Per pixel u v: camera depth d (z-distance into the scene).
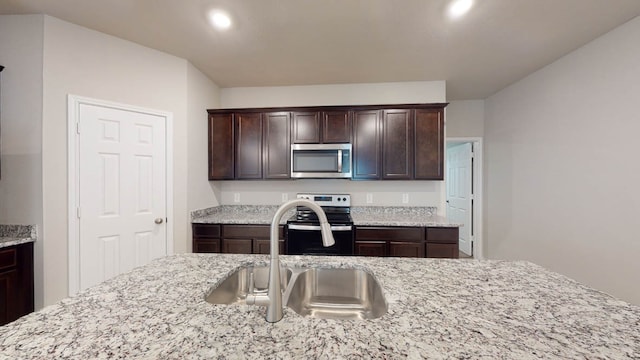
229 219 2.80
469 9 1.86
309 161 3.00
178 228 2.61
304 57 2.58
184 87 2.62
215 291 1.04
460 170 4.29
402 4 1.81
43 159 1.97
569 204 2.51
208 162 3.10
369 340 0.64
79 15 1.97
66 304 0.82
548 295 0.90
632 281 2.00
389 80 3.16
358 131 2.99
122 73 2.30
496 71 2.90
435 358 0.57
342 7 1.84
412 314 0.76
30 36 1.96
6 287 1.80
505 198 3.41
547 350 0.60
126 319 0.73
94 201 2.18
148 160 2.44
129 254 2.34
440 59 2.62
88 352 0.59
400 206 3.24
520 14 1.91
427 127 2.92
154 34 2.21
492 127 3.67
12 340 0.63
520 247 3.15
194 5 1.84
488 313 0.77
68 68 2.06
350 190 3.31
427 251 2.61
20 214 1.97
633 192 1.99
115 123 2.27
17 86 1.96
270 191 3.39
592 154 2.29
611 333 0.67
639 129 1.95
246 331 0.68
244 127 3.08
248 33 2.17
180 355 0.58
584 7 1.83
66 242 2.06
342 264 1.26
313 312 1.21
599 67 2.21
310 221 2.75
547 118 2.75
